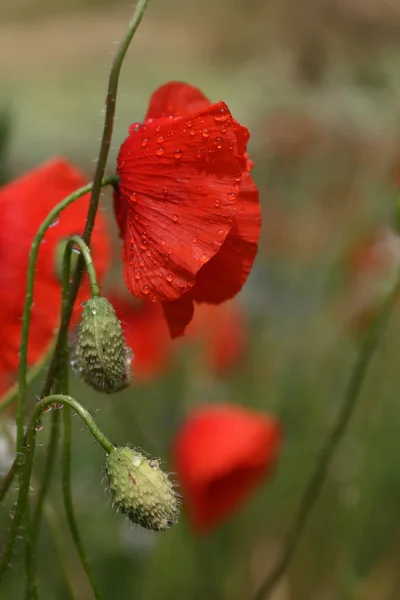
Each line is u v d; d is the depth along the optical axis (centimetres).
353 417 99
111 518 88
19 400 55
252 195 56
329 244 124
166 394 105
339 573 87
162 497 53
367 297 84
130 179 55
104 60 229
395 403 108
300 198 126
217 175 54
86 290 64
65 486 57
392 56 115
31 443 54
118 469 53
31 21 252
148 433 97
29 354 65
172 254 55
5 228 65
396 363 110
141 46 202
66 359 56
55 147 146
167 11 215
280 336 119
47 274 65
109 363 54
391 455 103
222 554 91
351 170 119
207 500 77
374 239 102
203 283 56
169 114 57
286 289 122
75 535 57
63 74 215
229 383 112
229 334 104
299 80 116
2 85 207
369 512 95
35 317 65
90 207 55
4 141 81
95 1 256
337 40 115
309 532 91
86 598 83
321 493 92
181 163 55
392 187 109
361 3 112
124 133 123
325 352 111
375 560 93
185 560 87
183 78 169
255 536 93
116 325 54
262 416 78
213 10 192
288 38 117
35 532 59
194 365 104
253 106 125
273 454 77
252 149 124
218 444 74
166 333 90
